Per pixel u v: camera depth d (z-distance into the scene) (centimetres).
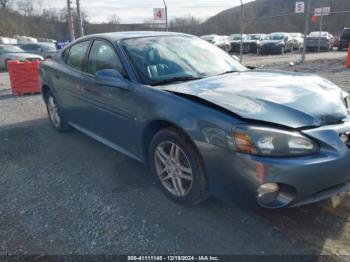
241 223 254
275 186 218
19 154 411
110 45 351
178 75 319
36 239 243
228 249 227
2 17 5150
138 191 306
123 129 324
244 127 219
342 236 236
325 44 2350
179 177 275
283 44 2170
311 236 237
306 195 222
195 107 248
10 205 291
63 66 436
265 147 214
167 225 254
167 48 356
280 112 234
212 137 233
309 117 233
